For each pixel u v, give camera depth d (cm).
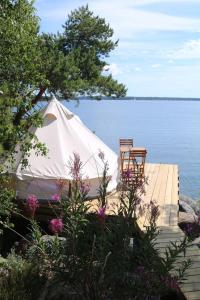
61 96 1738
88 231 620
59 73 1570
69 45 1934
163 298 763
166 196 1440
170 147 5553
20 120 958
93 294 584
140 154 1537
